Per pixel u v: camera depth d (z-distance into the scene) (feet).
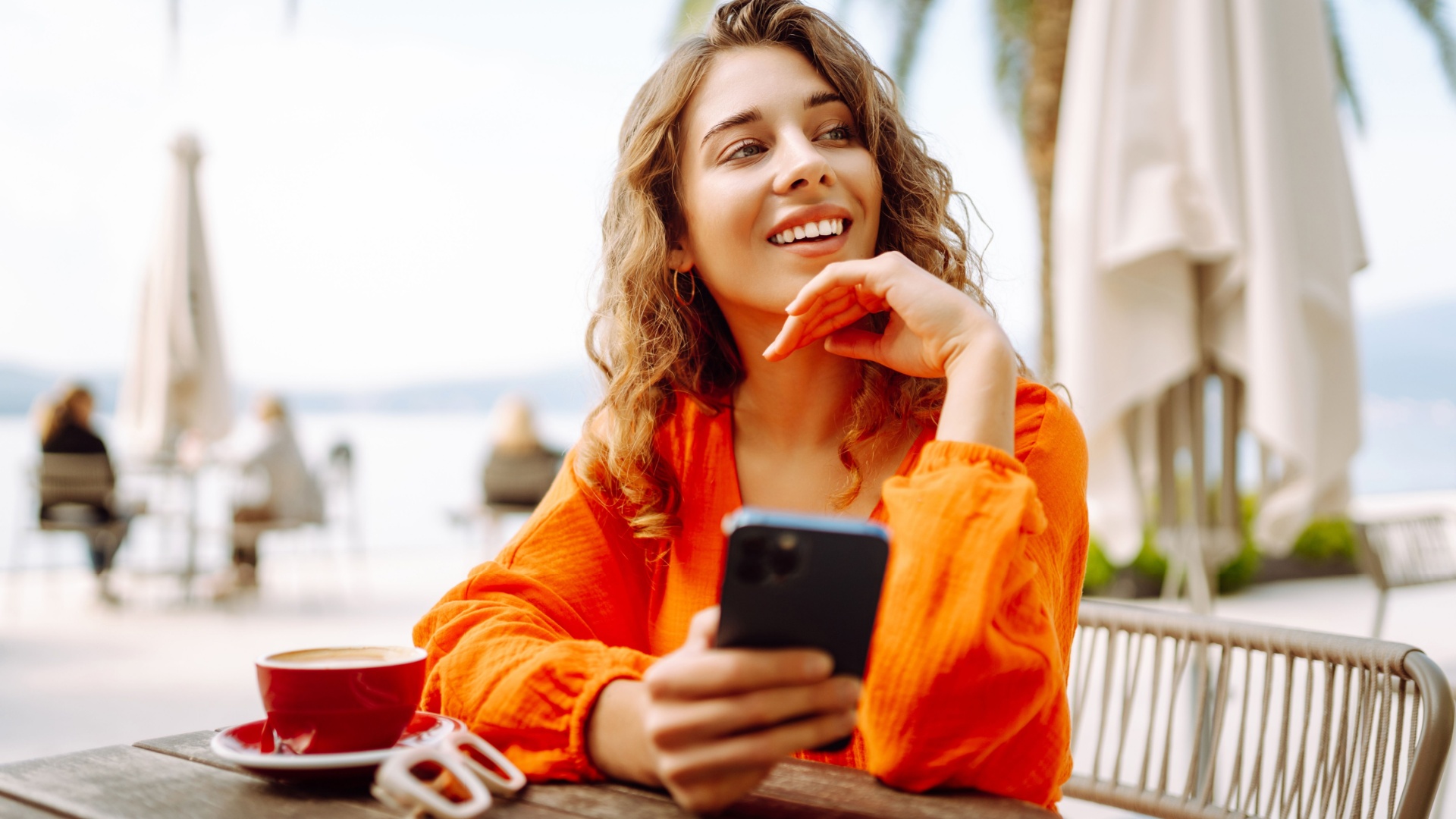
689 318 3.39
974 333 2.58
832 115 3.17
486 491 27.12
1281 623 20.74
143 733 11.95
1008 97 27.61
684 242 3.38
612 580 3.21
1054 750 2.35
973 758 2.19
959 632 2.14
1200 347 8.08
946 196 3.64
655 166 3.31
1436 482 98.63
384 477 75.51
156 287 24.85
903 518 2.30
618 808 2.12
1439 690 2.83
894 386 3.13
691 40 3.32
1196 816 3.49
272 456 23.52
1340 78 27.68
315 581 27.20
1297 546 27.91
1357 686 3.10
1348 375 7.52
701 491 3.24
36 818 2.12
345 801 2.17
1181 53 7.86
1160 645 3.74
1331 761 3.11
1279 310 7.28
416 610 22.15
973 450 2.38
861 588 1.81
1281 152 7.50
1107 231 7.80
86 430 22.22
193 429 24.76
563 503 3.25
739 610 1.81
